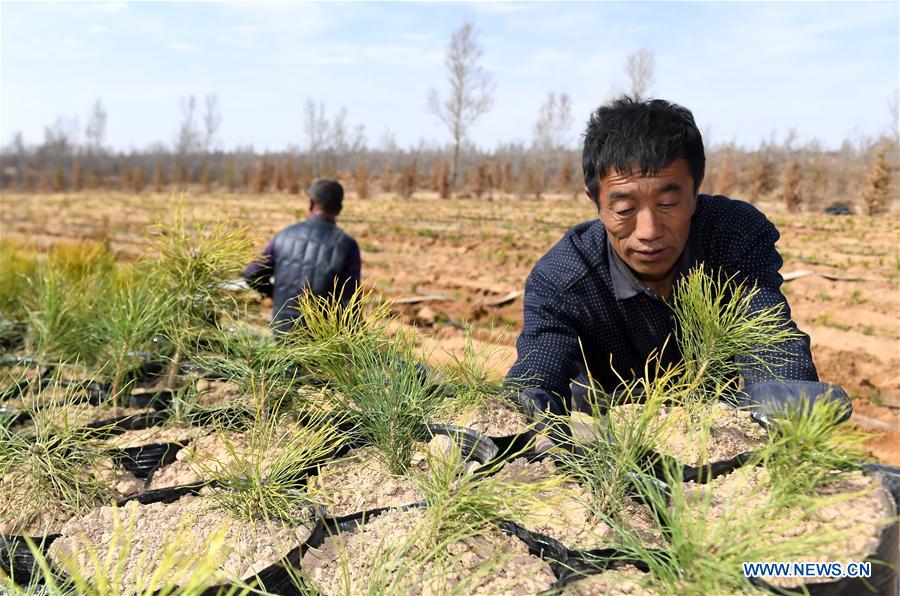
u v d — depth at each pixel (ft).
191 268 6.19
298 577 3.14
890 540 2.86
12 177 230.68
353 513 3.65
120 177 234.58
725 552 2.66
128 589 3.07
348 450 4.56
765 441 3.81
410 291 33.50
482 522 3.26
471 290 34.12
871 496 3.16
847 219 76.23
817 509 3.07
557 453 3.85
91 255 10.14
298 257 11.96
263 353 4.87
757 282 5.04
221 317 6.40
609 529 3.32
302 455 4.09
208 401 5.78
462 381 5.08
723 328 4.02
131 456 4.73
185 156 228.22
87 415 5.62
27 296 9.07
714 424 3.95
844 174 143.84
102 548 3.48
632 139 4.13
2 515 3.95
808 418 3.33
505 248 50.98
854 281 35.04
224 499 3.76
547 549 3.22
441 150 244.83
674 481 2.99
